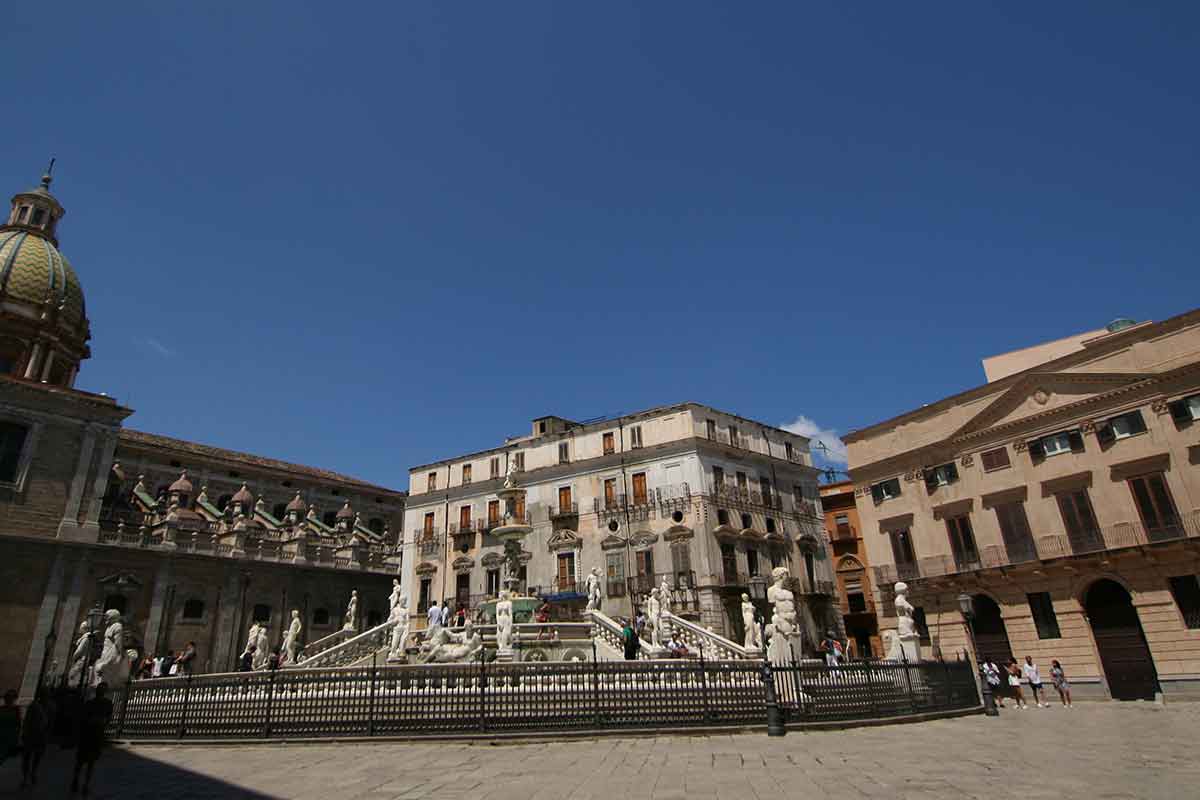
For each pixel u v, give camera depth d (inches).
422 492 2246.6
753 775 394.9
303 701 596.1
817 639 1856.5
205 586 1836.9
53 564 1567.4
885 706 670.5
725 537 1775.3
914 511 1494.8
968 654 853.2
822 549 2049.7
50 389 1633.9
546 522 1967.3
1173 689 1074.7
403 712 567.2
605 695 569.3
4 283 1846.7
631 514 1846.7
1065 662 1205.7
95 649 989.2
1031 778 385.1
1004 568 1288.1
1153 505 1147.3
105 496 1895.9
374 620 2203.5
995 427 1369.3
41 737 471.8
